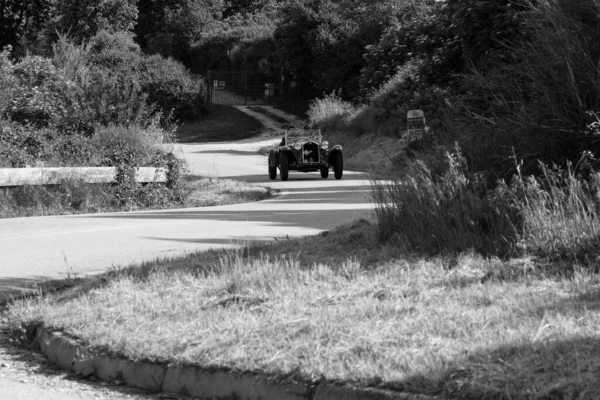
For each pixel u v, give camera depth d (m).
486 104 17.27
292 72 96.50
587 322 8.53
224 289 11.40
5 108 35.28
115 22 114.69
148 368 8.88
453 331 8.64
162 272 12.81
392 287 10.90
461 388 7.17
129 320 10.21
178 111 95.19
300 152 42.34
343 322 9.24
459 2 43.09
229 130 89.94
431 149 17.84
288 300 10.48
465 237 12.94
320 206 28.58
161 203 30.97
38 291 12.98
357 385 7.57
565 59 15.00
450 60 52.12
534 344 7.88
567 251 12.03
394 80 65.88
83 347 9.48
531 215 12.68
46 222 24.17
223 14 137.00
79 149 31.72
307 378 7.83
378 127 61.28
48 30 112.44
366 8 86.62
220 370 8.39
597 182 12.87
